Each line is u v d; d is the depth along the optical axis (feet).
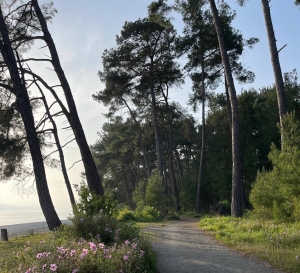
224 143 131.64
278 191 47.11
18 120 61.46
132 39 113.39
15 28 56.65
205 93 115.24
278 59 54.80
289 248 31.35
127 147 172.76
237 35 98.99
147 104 133.18
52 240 27.78
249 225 46.98
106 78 117.39
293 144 47.21
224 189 127.85
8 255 24.44
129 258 20.45
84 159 51.75
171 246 36.60
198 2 87.15
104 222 31.73
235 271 24.47
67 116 53.31
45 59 52.75
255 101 125.49
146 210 92.79
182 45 101.96
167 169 201.77
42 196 47.26
